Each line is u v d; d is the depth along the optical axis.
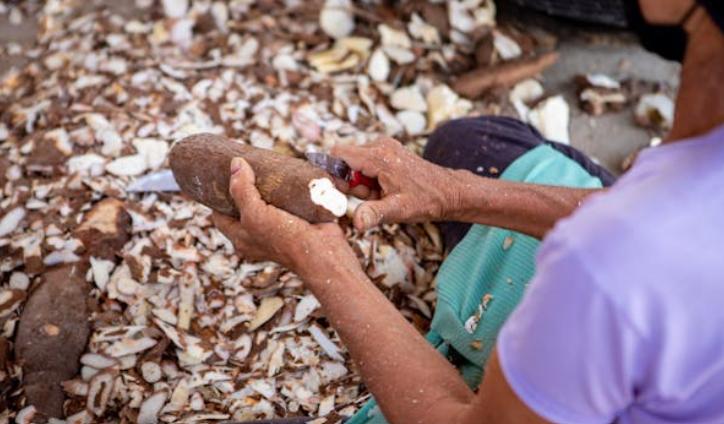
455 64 1.75
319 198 1.01
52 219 1.40
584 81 1.76
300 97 1.62
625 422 0.79
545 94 1.75
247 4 1.79
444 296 1.25
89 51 1.68
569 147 1.43
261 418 1.24
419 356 0.91
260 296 1.35
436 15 1.79
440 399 0.88
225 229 1.09
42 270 1.35
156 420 1.24
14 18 1.81
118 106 1.56
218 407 1.25
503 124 1.46
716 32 0.69
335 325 0.94
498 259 1.23
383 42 1.73
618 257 0.68
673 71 1.81
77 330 1.29
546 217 1.12
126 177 1.45
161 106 1.55
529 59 1.73
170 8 1.78
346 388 1.27
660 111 1.73
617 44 1.84
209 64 1.64
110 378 1.26
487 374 0.79
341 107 1.61
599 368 0.71
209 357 1.29
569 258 0.69
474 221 1.15
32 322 1.28
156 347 1.29
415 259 1.41
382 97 1.66
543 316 0.71
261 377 1.28
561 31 1.85
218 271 1.36
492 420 0.80
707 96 0.70
